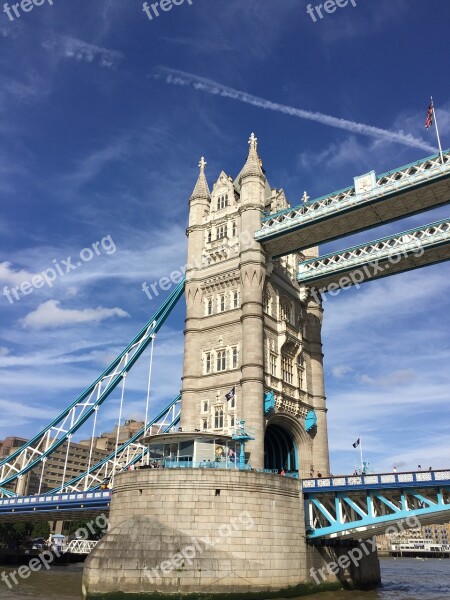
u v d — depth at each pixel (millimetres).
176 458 42594
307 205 52750
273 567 37375
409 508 42656
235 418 48844
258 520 37875
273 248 55906
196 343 55375
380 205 48656
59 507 55156
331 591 43625
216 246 58625
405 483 38250
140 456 65125
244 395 48219
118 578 33781
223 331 53969
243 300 52375
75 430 65812
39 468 152625
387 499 41688
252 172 57875
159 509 37281
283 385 53094
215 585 34438
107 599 33312
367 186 48688
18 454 69250
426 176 45062
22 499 59062
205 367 53906
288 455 55812
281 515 39531
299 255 64375
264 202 60250
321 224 51812
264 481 39281
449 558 175875
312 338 61719
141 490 38594
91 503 52812
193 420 51938
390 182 47156
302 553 40531
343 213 49906
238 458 43469
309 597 38875
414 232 52562
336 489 41125
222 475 38062
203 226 61312
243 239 54875
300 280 61250
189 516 36750
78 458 166875
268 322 53656
